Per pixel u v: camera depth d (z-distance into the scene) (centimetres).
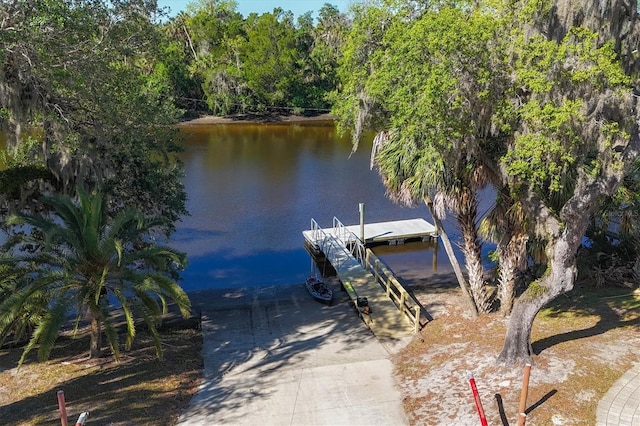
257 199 3559
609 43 1068
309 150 5238
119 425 1180
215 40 7712
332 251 2470
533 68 1087
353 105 1546
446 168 1441
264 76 7112
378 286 2072
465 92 1175
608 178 1101
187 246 2748
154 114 1875
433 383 1298
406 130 1236
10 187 1686
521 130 1198
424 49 1168
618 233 2112
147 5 1772
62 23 1498
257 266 2528
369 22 1485
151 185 1883
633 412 1062
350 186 3909
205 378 1428
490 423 1071
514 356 1270
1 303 1312
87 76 1608
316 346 1619
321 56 7544
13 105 1507
